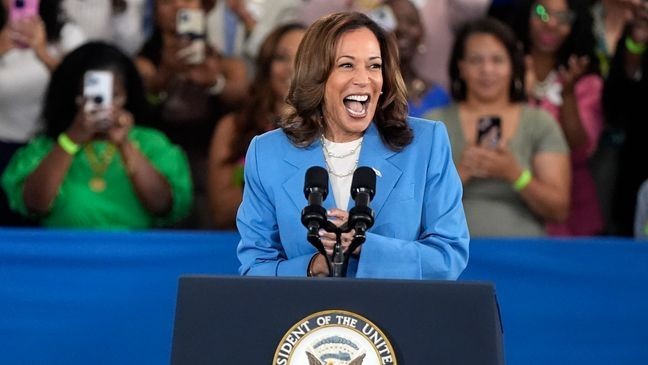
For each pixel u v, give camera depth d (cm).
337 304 821
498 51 1820
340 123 1020
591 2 2045
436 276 988
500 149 1769
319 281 827
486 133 1772
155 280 1573
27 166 1775
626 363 1583
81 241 1569
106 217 1753
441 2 1970
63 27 1961
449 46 1972
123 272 1569
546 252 1587
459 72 1845
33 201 1752
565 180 1817
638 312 1582
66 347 1562
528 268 1587
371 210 914
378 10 1912
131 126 1780
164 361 1566
